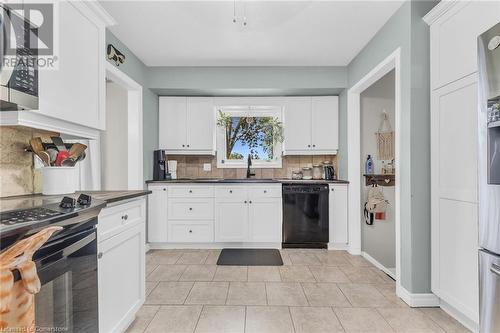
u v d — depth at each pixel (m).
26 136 1.53
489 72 1.28
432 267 1.93
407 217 2.02
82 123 1.55
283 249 3.36
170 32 2.55
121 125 3.41
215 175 3.98
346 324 1.75
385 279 2.46
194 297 2.11
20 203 1.16
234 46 2.87
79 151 1.66
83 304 1.12
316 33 2.58
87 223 1.16
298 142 3.72
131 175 3.11
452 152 1.75
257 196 3.36
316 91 3.58
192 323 1.75
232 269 2.70
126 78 2.81
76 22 1.49
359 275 2.55
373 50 2.64
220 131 3.98
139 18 2.31
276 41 2.75
